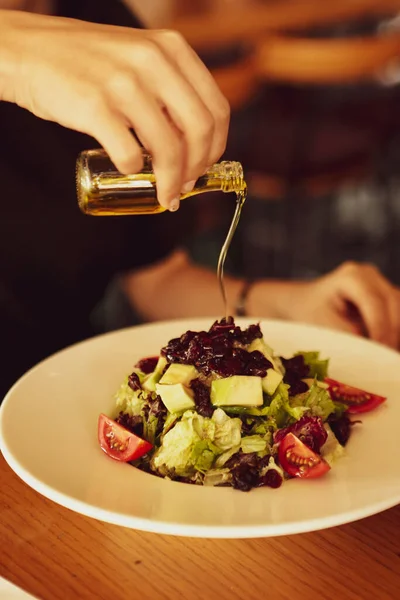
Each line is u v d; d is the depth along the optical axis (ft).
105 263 3.62
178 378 2.07
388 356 2.46
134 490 1.83
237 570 1.73
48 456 1.94
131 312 4.21
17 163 3.34
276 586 1.69
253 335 2.17
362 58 5.94
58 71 1.89
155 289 3.71
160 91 1.86
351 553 1.78
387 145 6.67
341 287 2.90
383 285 2.93
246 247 6.01
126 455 1.97
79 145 3.54
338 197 6.75
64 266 3.45
